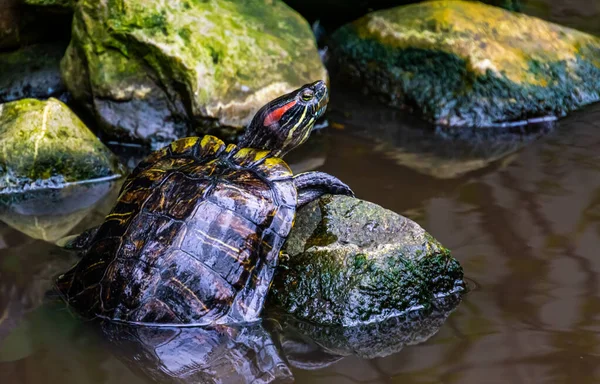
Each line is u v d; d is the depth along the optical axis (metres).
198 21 9.50
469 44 10.36
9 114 8.55
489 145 9.26
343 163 8.62
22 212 7.58
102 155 8.63
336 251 5.71
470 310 5.55
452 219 7.02
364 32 11.50
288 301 5.66
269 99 9.46
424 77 10.62
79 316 5.31
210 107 9.09
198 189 5.57
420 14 11.09
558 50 10.70
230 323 5.22
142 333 5.09
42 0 9.79
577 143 9.13
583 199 7.39
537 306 5.53
